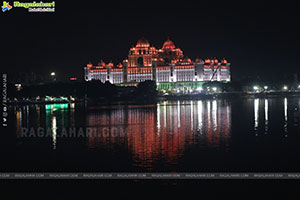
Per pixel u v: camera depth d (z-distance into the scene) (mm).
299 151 64688
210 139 77938
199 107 185625
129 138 81250
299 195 43438
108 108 195875
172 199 42656
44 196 44156
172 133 87812
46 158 62375
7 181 49844
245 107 174125
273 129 92312
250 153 63344
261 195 43531
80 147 71562
